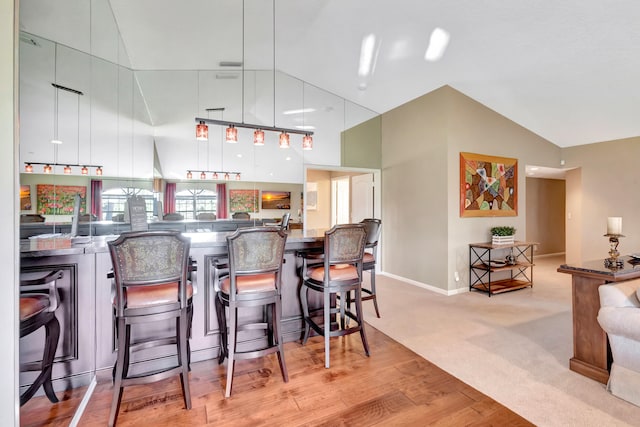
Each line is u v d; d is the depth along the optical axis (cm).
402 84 433
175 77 438
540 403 178
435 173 430
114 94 310
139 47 362
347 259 228
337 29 336
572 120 451
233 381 202
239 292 193
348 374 210
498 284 438
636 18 257
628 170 476
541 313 334
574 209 554
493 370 215
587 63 323
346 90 485
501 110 452
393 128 512
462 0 267
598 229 512
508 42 313
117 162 318
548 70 347
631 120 424
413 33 324
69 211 223
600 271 200
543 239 737
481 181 440
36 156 183
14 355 107
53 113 200
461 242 421
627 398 177
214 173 455
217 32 340
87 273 197
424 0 274
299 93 493
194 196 444
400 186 495
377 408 174
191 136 445
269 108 479
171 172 433
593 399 181
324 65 426
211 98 454
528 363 224
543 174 625
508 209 469
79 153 239
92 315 199
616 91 362
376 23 318
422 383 199
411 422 162
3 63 105
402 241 488
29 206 181
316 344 258
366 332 282
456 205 417
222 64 433
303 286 260
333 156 512
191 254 224
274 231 194
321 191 741
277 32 345
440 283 419
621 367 180
